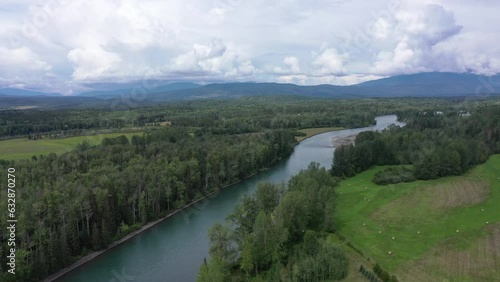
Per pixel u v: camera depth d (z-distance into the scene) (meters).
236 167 134.25
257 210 77.69
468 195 105.12
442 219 88.06
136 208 98.44
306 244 68.06
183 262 76.31
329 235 80.50
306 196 82.00
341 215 94.00
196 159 125.31
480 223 84.06
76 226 79.50
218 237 67.19
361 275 63.12
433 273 63.78
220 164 127.69
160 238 88.75
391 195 107.88
